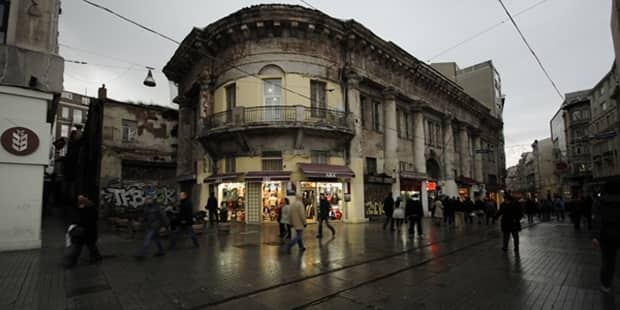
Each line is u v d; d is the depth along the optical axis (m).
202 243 10.52
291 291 5.30
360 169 18.78
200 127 19.05
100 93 23.06
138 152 24.19
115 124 23.42
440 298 4.93
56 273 6.40
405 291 5.31
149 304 4.62
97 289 5.32
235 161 17.70
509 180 122.31
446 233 13.33
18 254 8.42
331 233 13.38
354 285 5.62
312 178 16.80
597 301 4.69
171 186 25.52
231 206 17.94
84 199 7.38
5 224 8.99
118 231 13.84
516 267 7.00
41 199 9.60
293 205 9.09
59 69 10.11
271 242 10.70
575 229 15.41
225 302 4.77
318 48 18.30
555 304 4.58
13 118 9.29
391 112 21.73
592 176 50.97
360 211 18.39
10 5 9.59
